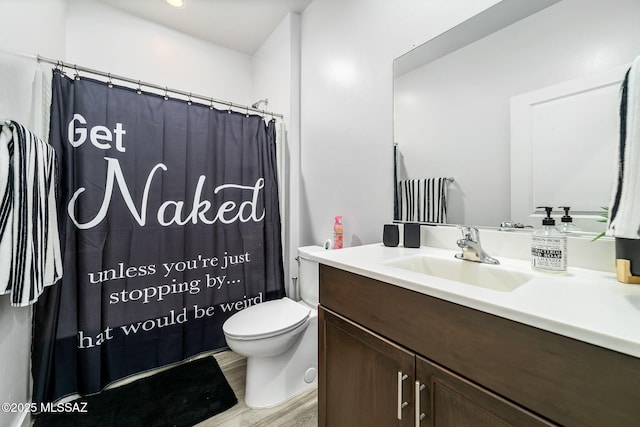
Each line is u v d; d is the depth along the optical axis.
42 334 1.29
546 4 0.87
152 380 1.52
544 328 0.48
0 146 0.88
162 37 2.16
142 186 1.54
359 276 0.87
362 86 1.51
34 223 0.98
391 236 1.24
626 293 0.60
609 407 0.42
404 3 1.29
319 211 1.86
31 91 1.27
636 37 0.72
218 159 1.80
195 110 1.73
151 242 1.57
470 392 0.58
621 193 0.53
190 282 1.70
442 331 0.64
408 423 0.71
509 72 0.96
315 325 1.56
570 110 0.82
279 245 2.04
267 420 1.27
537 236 0.80
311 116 1.92
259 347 1.29
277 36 2.18
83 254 1.38
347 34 1.60
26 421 1.20
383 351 0.78
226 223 1.82
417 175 1.26
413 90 1.26
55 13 1.57
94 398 1.37
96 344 1.40
